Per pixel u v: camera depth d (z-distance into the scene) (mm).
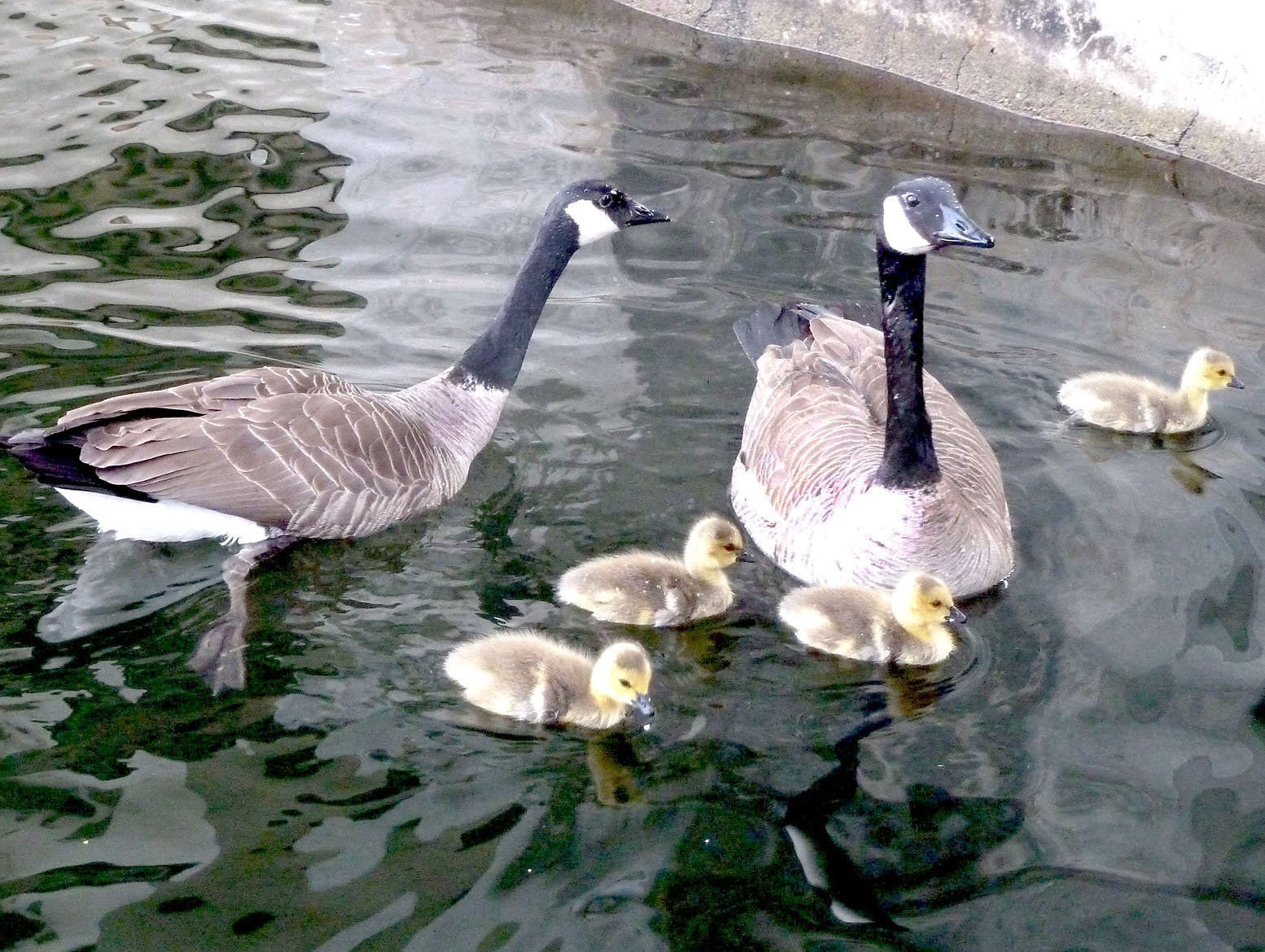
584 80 3498
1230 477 2672
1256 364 2865
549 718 2271
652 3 3729
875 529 2467
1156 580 2490
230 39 3584
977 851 2137
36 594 2424
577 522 2600
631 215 2732
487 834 2139
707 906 2076
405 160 3232
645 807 2178
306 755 2221
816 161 3283
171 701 2283
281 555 2518
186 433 2467
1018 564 2529
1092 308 2969
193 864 2090
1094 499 2631
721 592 2479
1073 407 2777
